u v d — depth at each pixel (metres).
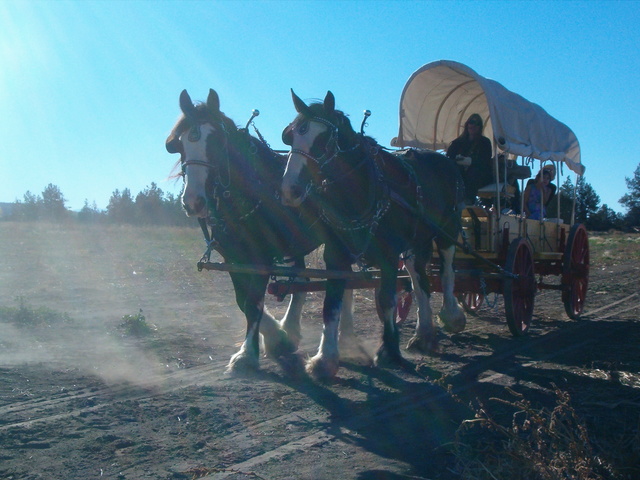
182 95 5.92
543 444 3.71
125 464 3.92
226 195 5.97
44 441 4.27
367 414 4.96
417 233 6.88
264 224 6.33
